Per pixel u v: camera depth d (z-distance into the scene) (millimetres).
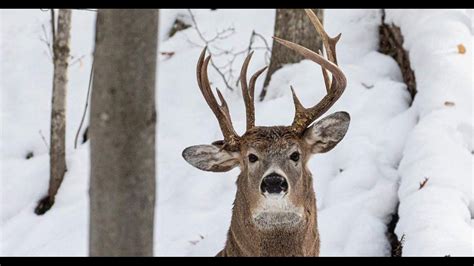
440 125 13445
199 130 16516
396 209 12781
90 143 4801
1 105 18547
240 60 18250
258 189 8227
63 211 15359
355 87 15797
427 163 12562
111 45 4613
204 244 13188
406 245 11016
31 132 17781
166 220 14047
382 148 14047
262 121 15234
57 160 15805
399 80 16453
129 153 4707
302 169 8391
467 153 12805
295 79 16188
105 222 4781
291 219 8336
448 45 15422
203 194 14484
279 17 16812
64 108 15719
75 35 20156
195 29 19438
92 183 4797
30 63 19641
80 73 19125
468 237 10805
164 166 15625
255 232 8422
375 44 17750
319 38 16891
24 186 16297
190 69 18312
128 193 4738
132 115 4676
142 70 4660
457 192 11859
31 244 14672
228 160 8734
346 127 8617
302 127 8547
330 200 13203
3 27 20766
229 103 16969
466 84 14367
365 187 13289
